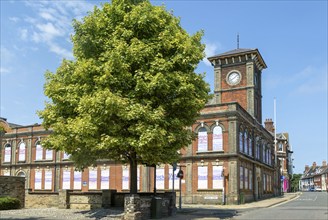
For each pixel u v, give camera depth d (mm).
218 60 47469
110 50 19297
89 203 26000
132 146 18438
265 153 52688
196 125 37656
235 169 35250
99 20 19891
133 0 20828
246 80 45625
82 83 19750
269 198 50969
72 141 19578
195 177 36844
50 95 20422
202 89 21453
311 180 163000
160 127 18359
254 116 44969
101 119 17844
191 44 20203
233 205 33781
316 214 23438
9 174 48906
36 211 23625
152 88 18328
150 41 19594
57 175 45531
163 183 38281
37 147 47594
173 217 20938
